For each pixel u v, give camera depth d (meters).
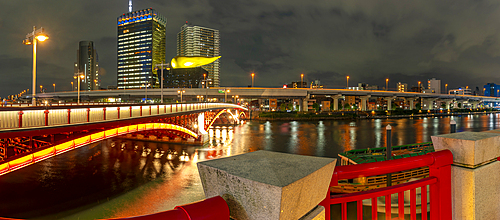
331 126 103.69
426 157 2.79
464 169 3.04
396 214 13.55
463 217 3.06
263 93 134.00
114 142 57.75
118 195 27.42
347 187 17.72
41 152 16.25
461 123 111.31
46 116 15.43
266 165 1.57
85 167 37.75
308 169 1.52
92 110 19.55
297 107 169.00
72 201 25.56
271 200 1.24
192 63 160.50
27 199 25.70
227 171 1.48
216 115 71.19
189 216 1.22
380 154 27.02
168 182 31.69
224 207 1.36
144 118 27.14
